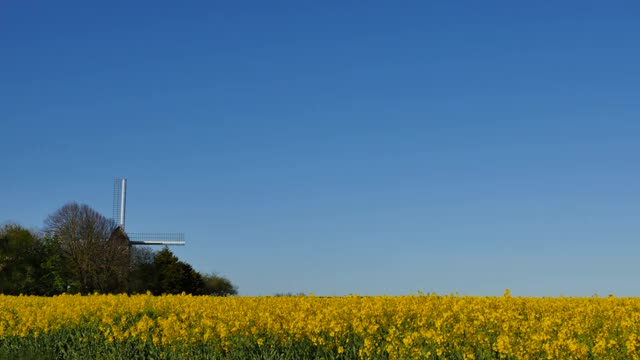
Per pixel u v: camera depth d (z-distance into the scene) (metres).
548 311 23.34
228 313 22.75
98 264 72.19
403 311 21.39
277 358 18.52
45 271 73.06
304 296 29.72
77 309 26.89
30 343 24.52
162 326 21.83
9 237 74.88
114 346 22.75
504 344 15.43
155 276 75.62
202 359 19.73
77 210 74.38
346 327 19.30
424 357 16.48
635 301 26.16
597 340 16.83
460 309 20.89
